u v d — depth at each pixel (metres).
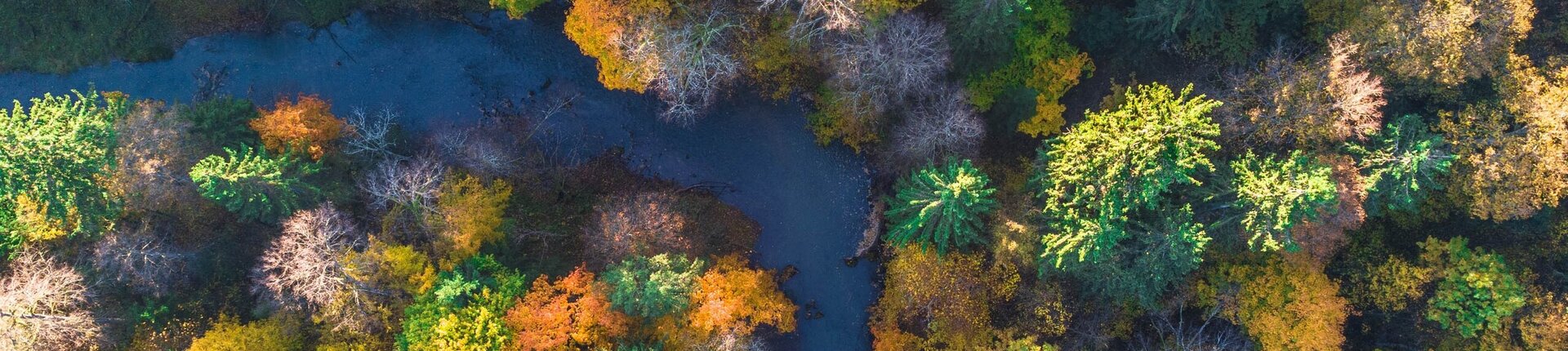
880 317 35.97
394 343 29.83
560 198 36.19
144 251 29.61
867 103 31.52
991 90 32.69
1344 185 27.44
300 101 32.72
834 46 29.42
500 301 29.33
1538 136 27.50
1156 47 31.81
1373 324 33.53
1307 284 29.56
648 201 35.56
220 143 30.08
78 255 29.75
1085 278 31.19
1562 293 30.69
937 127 30.41
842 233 37.22
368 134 32.09
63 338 28.78
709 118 36.78
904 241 30.86
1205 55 31.16
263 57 36.44
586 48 30.58
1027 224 29.73
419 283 29.56
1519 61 28.25
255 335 28.92
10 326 27.33
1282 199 25.55
